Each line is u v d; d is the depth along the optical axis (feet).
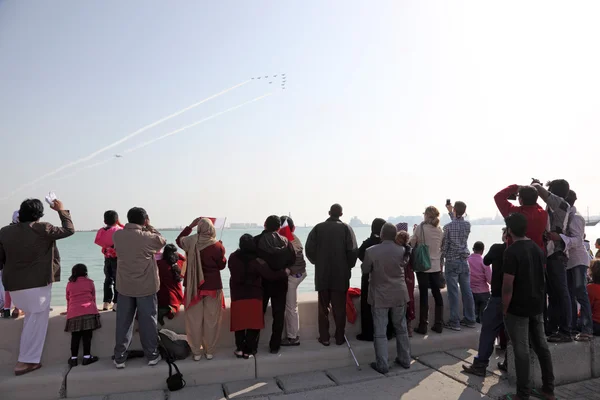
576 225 15.81
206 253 16.01
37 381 13.96
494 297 15.80
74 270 15.76
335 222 18.06
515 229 13.69
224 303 17.42
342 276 17.66
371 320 18.37
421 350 18.62
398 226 19.62
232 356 16.14
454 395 14.16
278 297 16.66
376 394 14.25
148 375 14.70
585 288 16.11
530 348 14.83
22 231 14.39
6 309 15.89
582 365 15.70
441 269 19.89
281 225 18.33
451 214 20.76
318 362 16.67
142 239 14.85
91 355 15.70
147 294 14.87
